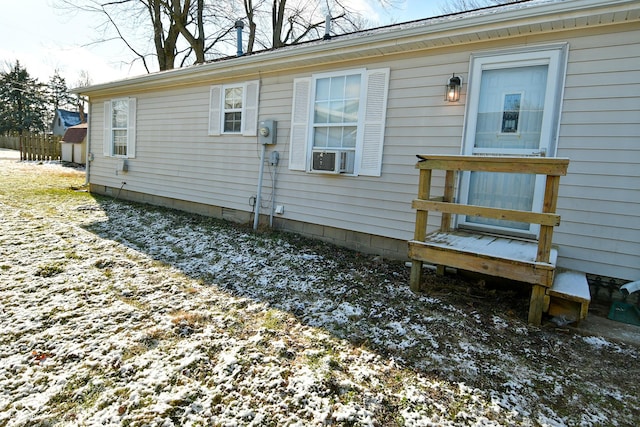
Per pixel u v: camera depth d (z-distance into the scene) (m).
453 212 3.21
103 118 9.09
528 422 1.94
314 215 5.48
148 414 1.88
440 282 3.88
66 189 9.34
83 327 2.67
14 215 6.02
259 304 3.26
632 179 3.30
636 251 3.31
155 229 5.82
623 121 3.31
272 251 4.88
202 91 6.90
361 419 1.92
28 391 2.00
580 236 3.54
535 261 2.91
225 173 6.65
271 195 5.99
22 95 35.88
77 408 1.91
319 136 5.37
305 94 5.46
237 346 2.54
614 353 2.62
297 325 2.91
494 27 3.67
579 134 3.50
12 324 2.64
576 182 3.54
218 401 2.00
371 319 3.04
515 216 2.92
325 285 3.78
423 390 2.16
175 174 7.52
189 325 2.80
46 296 3.14
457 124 4.17
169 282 3.66
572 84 3.51
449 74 4.20
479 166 3.07
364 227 4.97
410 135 4.52
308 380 2.20
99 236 5.18
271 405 1.99
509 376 2.32
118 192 8.82
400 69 4.55
